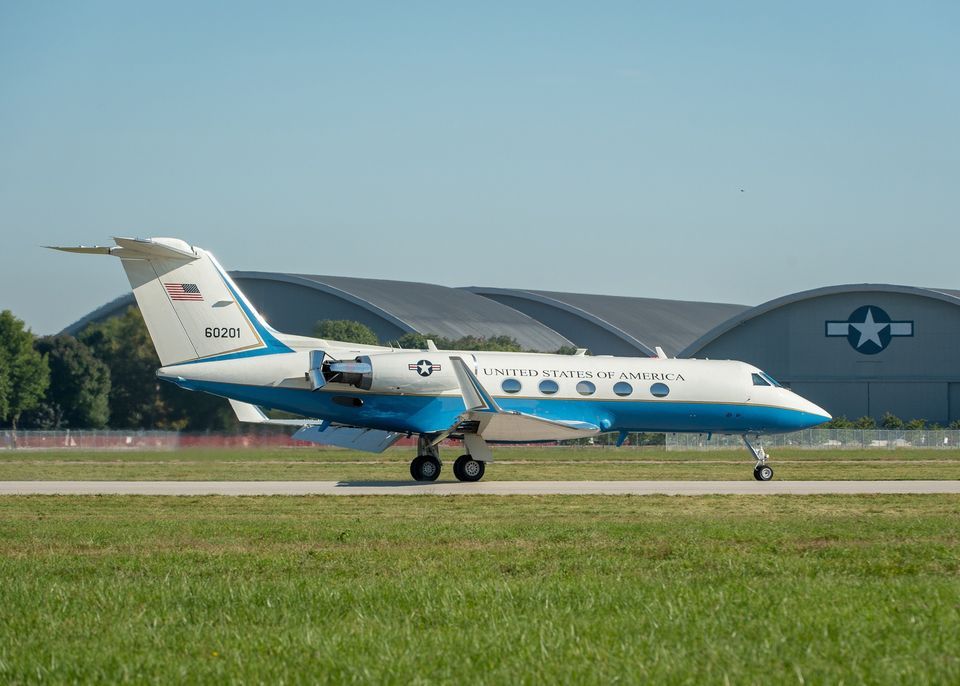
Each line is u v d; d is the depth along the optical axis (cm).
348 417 9325
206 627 3080
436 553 4675
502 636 2898
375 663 2641
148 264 8988
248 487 8950
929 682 2438
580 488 8881
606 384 10069
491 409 9069
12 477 10450
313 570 4181
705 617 3127
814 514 6606
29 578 3972
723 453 15800
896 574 4041
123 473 11069
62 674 2581
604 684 2461
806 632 2930
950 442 19475
